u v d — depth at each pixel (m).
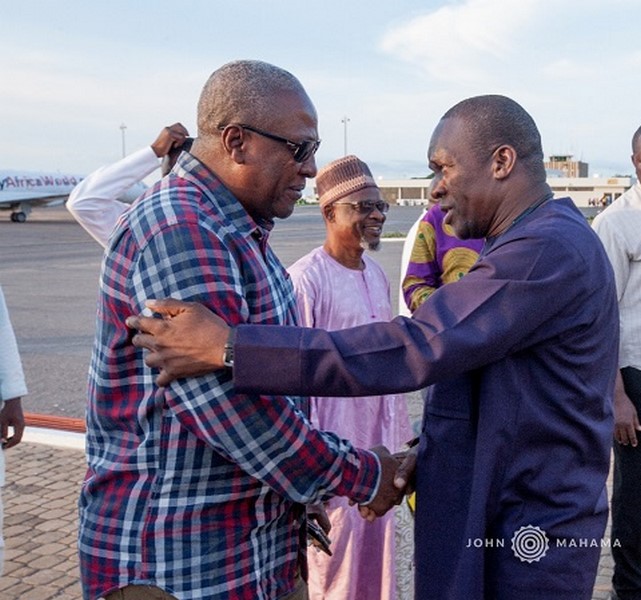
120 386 1.77
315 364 1.62
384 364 1.65
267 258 1.95
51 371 8.02
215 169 1.84
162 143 3.02
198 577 1.74
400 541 3.06
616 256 3.22
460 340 1.64
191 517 1.74
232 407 1.64
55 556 3.98
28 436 5.87
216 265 1.68
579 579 1.80
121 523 1.76
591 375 1.79
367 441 3.01
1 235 31.05
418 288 3.61
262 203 1.86
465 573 1.78
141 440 1.76
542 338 1.72
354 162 3.06
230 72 1.81
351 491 1.84
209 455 1.74
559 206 1.85
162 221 1.69
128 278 1.72
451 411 1.84
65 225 39.34
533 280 1.67
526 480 1.77
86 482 1.86
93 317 11.29
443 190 1.90
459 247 3.55
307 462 1.73
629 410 3.18
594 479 1.83
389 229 31.00
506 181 1.84
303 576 2.10
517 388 1.75
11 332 3.21
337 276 3.04
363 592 3.05
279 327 1.65
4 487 4.92
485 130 1.82
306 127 1.84
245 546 1.81
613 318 1.85
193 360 1.62
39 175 42.72
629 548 3.25
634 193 3.30
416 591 1.90
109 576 1.76
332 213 3.06
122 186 3.02
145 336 1.65
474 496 1.78
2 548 3.20
